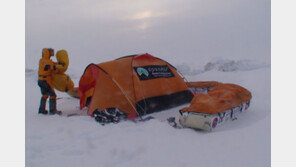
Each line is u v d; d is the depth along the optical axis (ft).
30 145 11.78
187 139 12.42
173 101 19.34
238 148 11.23
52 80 18.11
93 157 10.65
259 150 10.98
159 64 20.18
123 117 16.08
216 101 14.67
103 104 16.79
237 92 16.28
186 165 9.86
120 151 11.13
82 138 12.59
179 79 20.70
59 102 23.34
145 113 17.30
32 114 17.84
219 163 9.96
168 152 10.98
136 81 17.53
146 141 12.13
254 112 17.10
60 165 10.00
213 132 13.39
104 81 17.39
